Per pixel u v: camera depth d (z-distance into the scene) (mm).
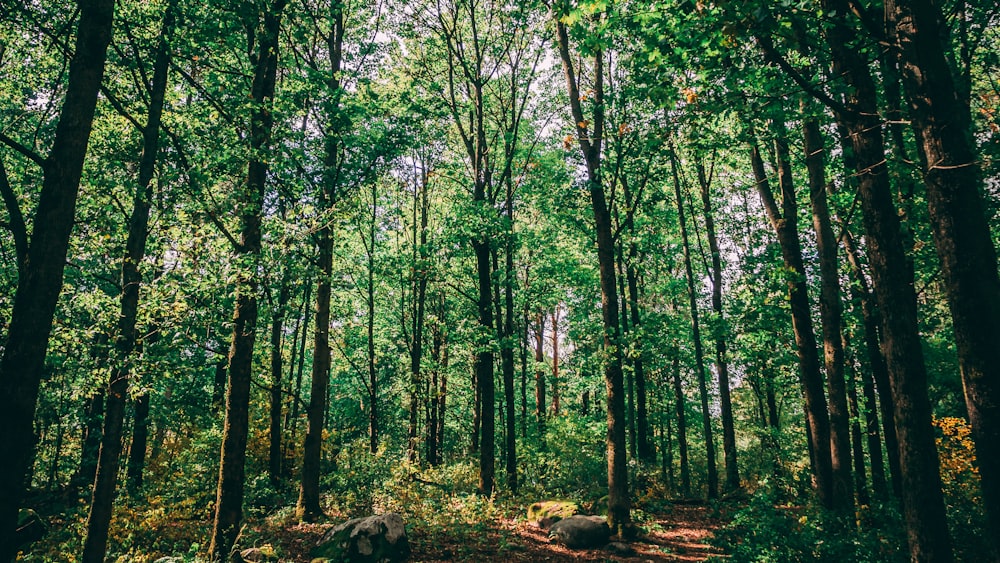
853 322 13273
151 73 11070
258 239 9891
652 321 19844
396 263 17953
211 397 17469
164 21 9258
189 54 9680
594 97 12875
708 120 7031
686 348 21922
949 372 14922
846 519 8680
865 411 13633
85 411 12703
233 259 8367
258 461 16484
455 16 16922
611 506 11781
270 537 11125
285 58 13273
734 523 8789
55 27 9859
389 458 18312
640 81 7207
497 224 14945
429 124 14758
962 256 4742
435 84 15898
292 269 8930
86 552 7676
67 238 5191
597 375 21453
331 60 15438
